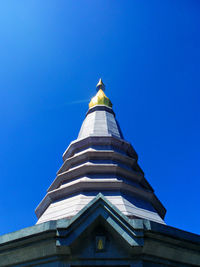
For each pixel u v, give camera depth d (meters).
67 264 13.76
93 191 20.17
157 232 14.21
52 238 13.94
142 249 13.82
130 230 13.95
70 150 27.39
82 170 22.45
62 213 18.47
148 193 21.94
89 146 26.02
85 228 14.08
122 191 20.55
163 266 14.45
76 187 20.70
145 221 14.42
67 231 13.80
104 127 29.67
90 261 13.86
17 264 14.82
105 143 25.98
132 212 18.23
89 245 14.39
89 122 31.17
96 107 33.97
